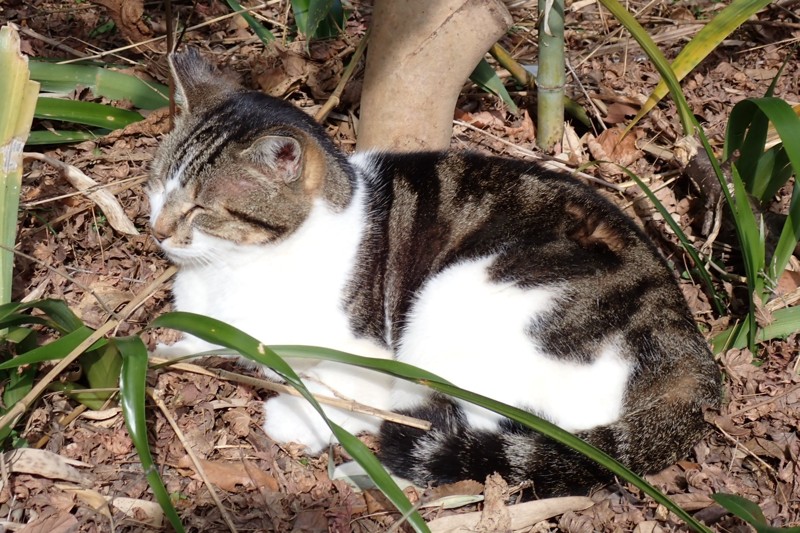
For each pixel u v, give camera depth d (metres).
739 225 1.34
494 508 1.23
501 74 1.62
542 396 1.26
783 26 1.71
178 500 1.24
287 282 1.29
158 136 1.49
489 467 1.25
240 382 1.32
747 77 1.64
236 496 1.25
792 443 1.30
